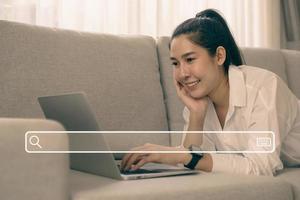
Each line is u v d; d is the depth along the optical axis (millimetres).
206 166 1196
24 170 757
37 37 1485
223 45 1418
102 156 1033
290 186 1115
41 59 1468
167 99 1761
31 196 761
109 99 1572
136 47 1714
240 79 1382
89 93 1527
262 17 2707
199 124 1450
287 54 2178
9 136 749
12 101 1388
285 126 1422
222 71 1424
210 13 1494
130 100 1624
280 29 2768
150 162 1189
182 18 2359
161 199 855
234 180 1024
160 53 1812
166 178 1032
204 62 1351
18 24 1471
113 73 1604
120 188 877
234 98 1364
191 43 1336
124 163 1163
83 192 830
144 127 1641
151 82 1704
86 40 1594
